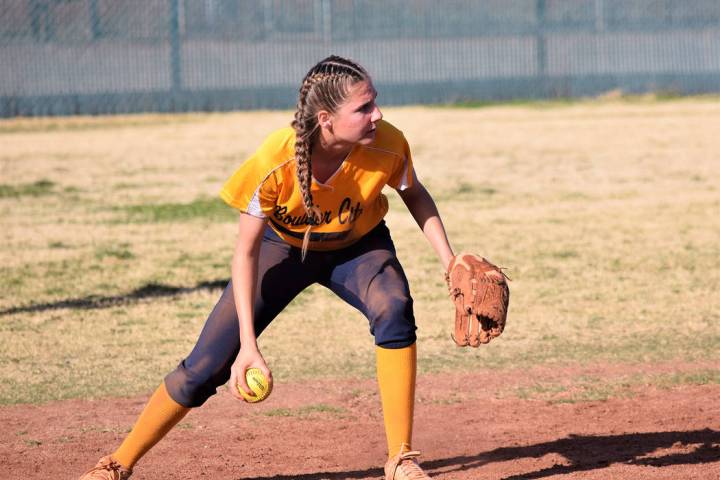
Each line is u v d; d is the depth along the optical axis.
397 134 13.28
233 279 13.19
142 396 20.39
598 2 93.62
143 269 32.50
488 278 13.22
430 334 24.84
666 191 45.69
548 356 22.86
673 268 31.44
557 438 17.28
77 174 52.59
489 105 85.12
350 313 27.22
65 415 19.17
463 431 17.88
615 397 19.81
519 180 49.47
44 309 27.69
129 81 85.50
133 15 86.81
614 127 68.62
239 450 17.09
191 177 51.41
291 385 21.05
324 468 16.05
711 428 17.67
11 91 81.81
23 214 42.28
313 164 12.81
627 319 25.86
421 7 92.38
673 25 93.81
